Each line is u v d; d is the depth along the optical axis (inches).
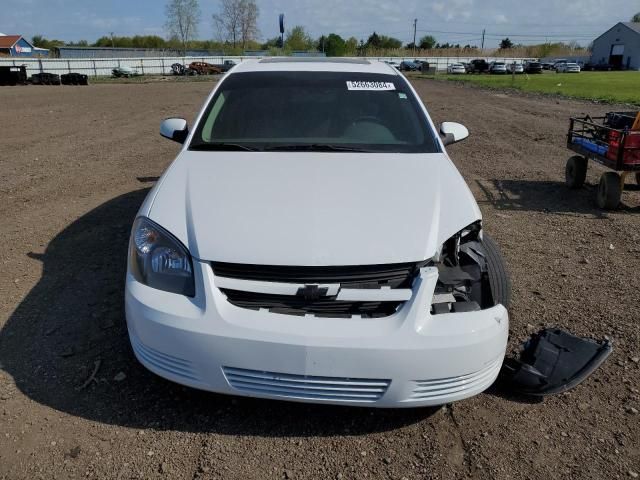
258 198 109.1
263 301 95.7
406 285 97.4
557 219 234.4
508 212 243.6
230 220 102.7
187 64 2480.3
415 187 116.3
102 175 295.7
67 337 128.4
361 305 95.6
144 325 97.0
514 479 92.3
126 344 126.1
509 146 412.5
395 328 92.1
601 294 160.1
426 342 92.0
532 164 348.8
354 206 107.3
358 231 100.7
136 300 99.1
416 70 2667.3
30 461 92.1
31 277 160.2
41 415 102.8
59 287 154.0
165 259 100.3
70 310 140.8
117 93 1017.5
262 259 95.4
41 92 1056.8
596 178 313.1
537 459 96.7
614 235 213.9
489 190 282.0
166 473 91.2
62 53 3336.6
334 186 114.6
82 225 208.2
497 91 1058.1
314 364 91.0
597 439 101.7
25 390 109.4
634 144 231.0
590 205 257.1
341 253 96.5
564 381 111.5
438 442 100.5
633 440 101.6
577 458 97.1
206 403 108.4
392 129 144.6
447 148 401.1
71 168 312.7
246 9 3122.5
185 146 138.8
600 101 788.6
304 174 119.9
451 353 93.0
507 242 203.6
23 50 3550.7
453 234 105.3
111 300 146.4
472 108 701.9
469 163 350.9
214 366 93.9
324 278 95.7
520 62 2748.5
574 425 105.5
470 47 3720.5
